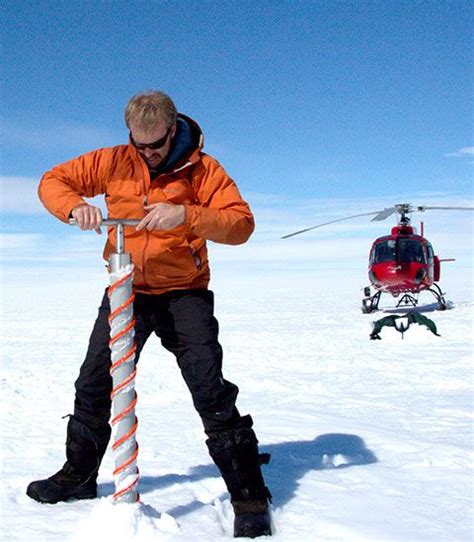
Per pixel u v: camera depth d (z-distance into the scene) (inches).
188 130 105.0
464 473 130.3
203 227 98.7
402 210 703.7
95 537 95.9
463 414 192.7
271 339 442.0
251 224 105.3
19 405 221.5
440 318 587.5
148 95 98.9
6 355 390.9
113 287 97.5
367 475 128.1
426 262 660.7
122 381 98.0
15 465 141.3
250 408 206.8
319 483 123.3
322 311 754.2
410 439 159.8
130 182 105.3
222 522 104.7
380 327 426.0
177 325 107.1
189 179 106.3
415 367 297.3
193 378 105.6
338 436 164.2
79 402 114.4
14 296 1455.5
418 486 121.3
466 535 97.2
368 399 220.2
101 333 110.9
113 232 108.8
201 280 111.3
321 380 265.7
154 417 194.9
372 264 671.8
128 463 98.4
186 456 146.6
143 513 100.0
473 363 306.7
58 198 101.3
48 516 107.3
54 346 446.9
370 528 99.3
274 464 139.0
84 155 110.4
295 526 102.3
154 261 105.0
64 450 156.6
